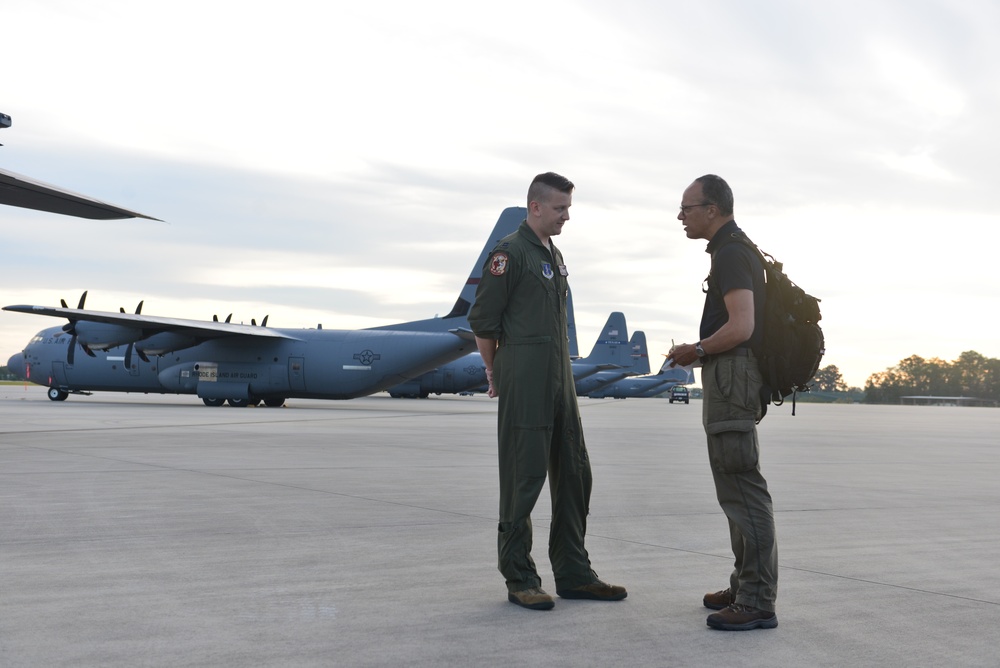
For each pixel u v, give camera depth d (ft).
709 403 14.66
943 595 15.88
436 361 119.14
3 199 34.96
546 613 14.42
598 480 35.09
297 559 18.40
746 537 13.94
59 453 42.09
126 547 19.42
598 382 223.92
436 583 16.40
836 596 15.79
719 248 14.84
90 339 116.06
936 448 62.85
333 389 121.08
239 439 53.83
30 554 18.52
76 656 11.64
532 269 15.89
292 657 11.75
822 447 60.85
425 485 31.65
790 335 14.44
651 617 14.28
